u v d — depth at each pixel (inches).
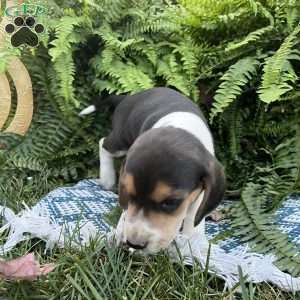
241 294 19.0
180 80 29.0
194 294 18.5
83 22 29.9
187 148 19.3
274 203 24.3
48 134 29.5
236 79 26.6
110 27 31.3
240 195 25.2
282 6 29.0
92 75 30.8
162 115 23.8
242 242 22.2
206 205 19.6
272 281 19.3
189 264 20.3
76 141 30.3
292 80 26.2
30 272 18.1
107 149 27.8
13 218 22.6
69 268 19.3
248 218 23.0
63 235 21.5
